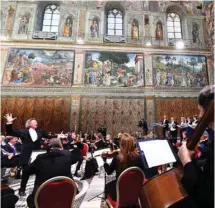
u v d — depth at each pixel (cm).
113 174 712
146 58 1862
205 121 118
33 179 688
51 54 1816
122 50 1875
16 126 1641
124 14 2056
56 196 240
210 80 1827
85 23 1948
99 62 1828
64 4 1994
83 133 1678
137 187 287
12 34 1841
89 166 695
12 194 258
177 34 2052
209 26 1920
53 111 1703
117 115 1731
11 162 604
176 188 139
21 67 1759
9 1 1936
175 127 1273
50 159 295
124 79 1803
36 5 1961
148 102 1758
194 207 124
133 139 309
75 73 1788
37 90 1731
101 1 2030
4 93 1695
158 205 140
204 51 1902
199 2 2080
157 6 2055
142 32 1953
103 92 1769
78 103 1731
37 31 1877
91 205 424
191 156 125
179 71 1842
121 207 306
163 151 282
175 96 1780
